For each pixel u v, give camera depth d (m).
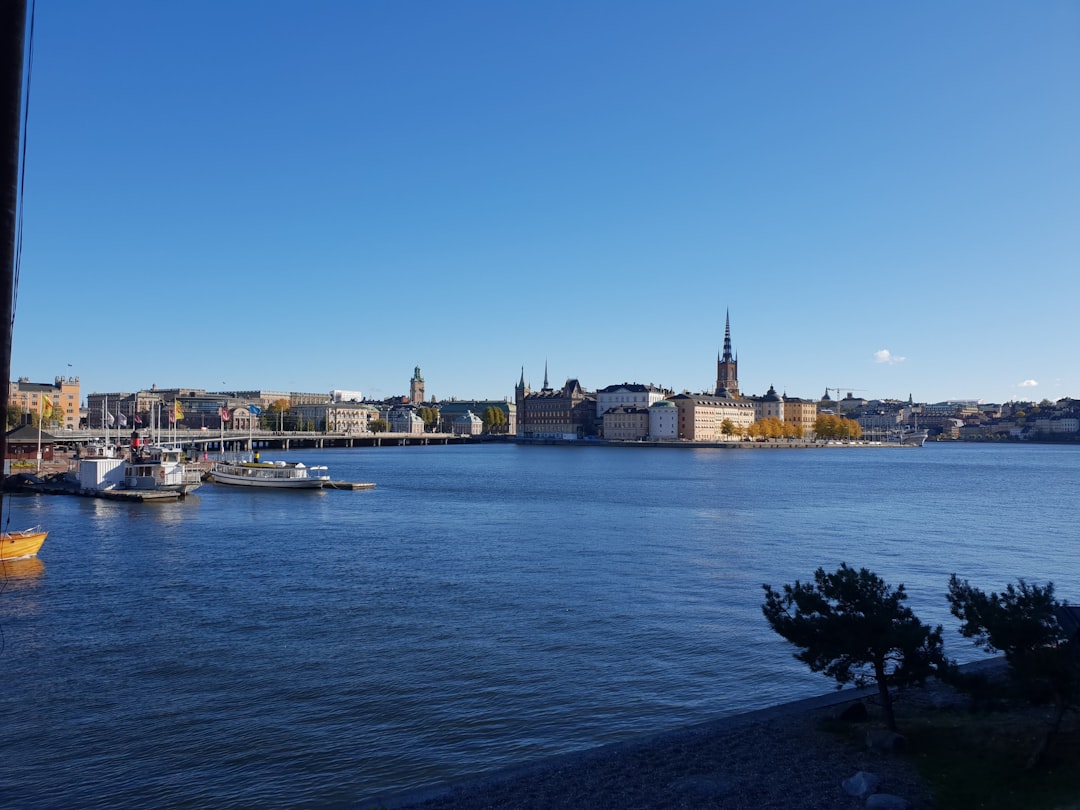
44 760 30.70
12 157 14.28
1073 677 23.70
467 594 57.94
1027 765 24.34
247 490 143.12
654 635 47.34
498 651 44.16
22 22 14.46
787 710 31.97
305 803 27.38
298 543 81.94
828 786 24.59
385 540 84.38
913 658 27.95
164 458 130.75
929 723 29.06
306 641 46.00
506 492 144.75
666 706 36.12
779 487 159.25
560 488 154.50
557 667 41.44
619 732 33.28
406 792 26.47
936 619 52.44
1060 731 26.81
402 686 38.56
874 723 29.47
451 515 107.81
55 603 54.91
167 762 30.52
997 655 43.19
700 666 41.62
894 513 112.94
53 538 84.00
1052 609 25.66
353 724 34.03
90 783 28.91
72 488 126.88
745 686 38.69
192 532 89.50
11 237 14.28
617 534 89.25
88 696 37.25
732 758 27.14
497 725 33.97
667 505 121.38
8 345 14.25
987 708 27.72
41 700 36.75
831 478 189.38
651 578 63.91
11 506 111.88
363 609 53.44
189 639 46.31
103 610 53.00
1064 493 149.62
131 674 40.28
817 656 28.83
